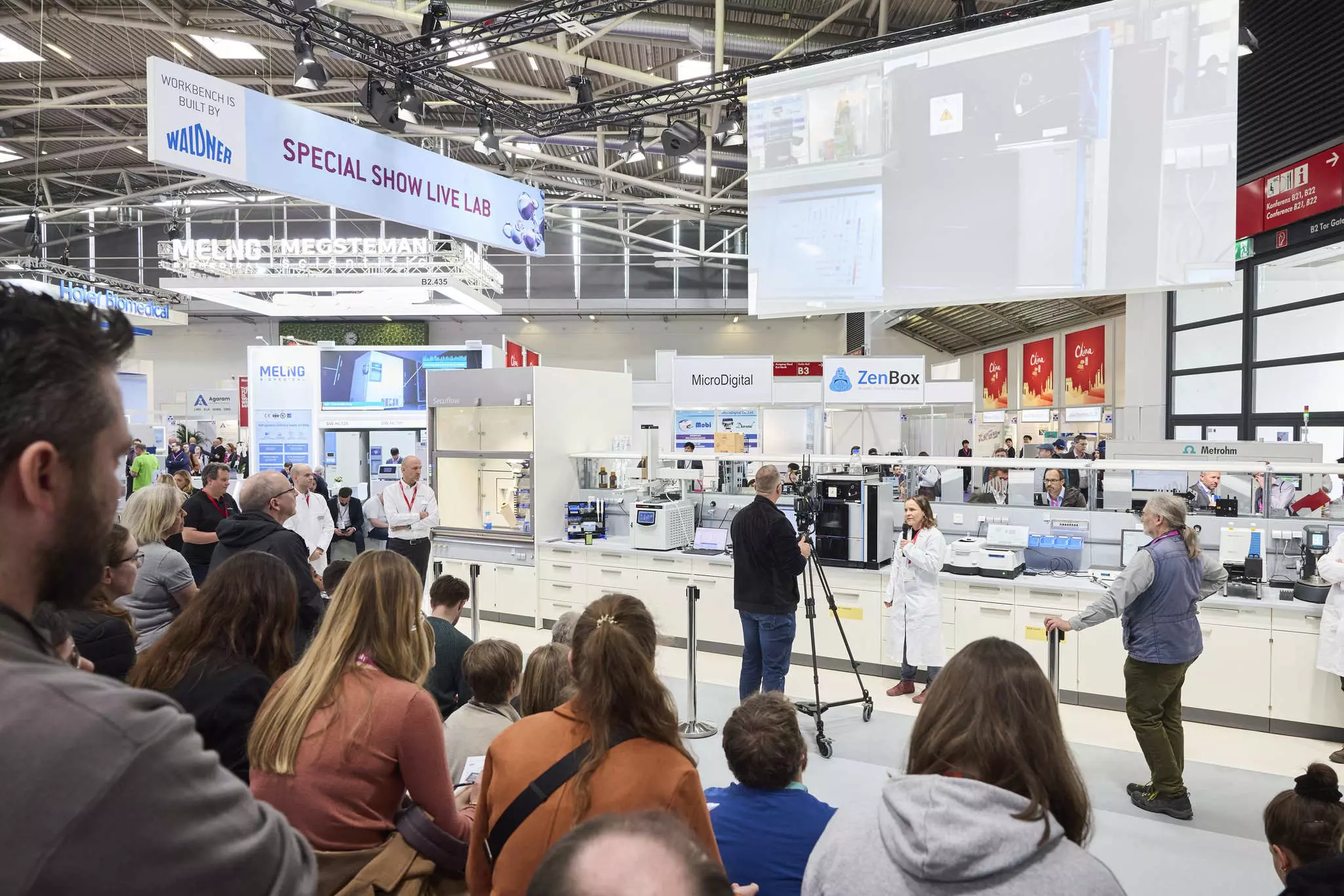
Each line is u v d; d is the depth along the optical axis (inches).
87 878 15.5
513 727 55.0
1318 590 160.2
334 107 418.6
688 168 444.8
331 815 53.3
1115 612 124.8
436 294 412.2
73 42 358.6
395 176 207.9
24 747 15.9
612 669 51.4
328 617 59.4
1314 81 271.0
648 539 228.7
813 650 153.6
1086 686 178.9
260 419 431.5
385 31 313.7
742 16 294.7
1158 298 395.2
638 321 748.0
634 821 21.7
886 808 35.7
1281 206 290.7
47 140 482.0
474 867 54.3
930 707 40.8
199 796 17.6
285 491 126.1
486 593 258.5
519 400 250.5
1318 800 72.3
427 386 271.3
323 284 366.9
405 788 58.1
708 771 138.3
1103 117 145.2
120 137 483.2
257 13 210.7
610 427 280.7
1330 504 200.2
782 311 176.6
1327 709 159.2
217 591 63.9
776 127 176.1
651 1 225.5
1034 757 37.4
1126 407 420.8
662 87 268.5
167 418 594.6
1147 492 237.8
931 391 360.2
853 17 288.2
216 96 167.9
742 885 63.6
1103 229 145.8
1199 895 103.5
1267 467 171.3
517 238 247.6
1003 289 154.2
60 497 19.1
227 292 397.4
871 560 200.5
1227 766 148.3
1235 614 166.6
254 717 60.0
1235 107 135.9
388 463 461.4
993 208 154.6
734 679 196.2
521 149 465.7
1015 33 151.9
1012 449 482.9
